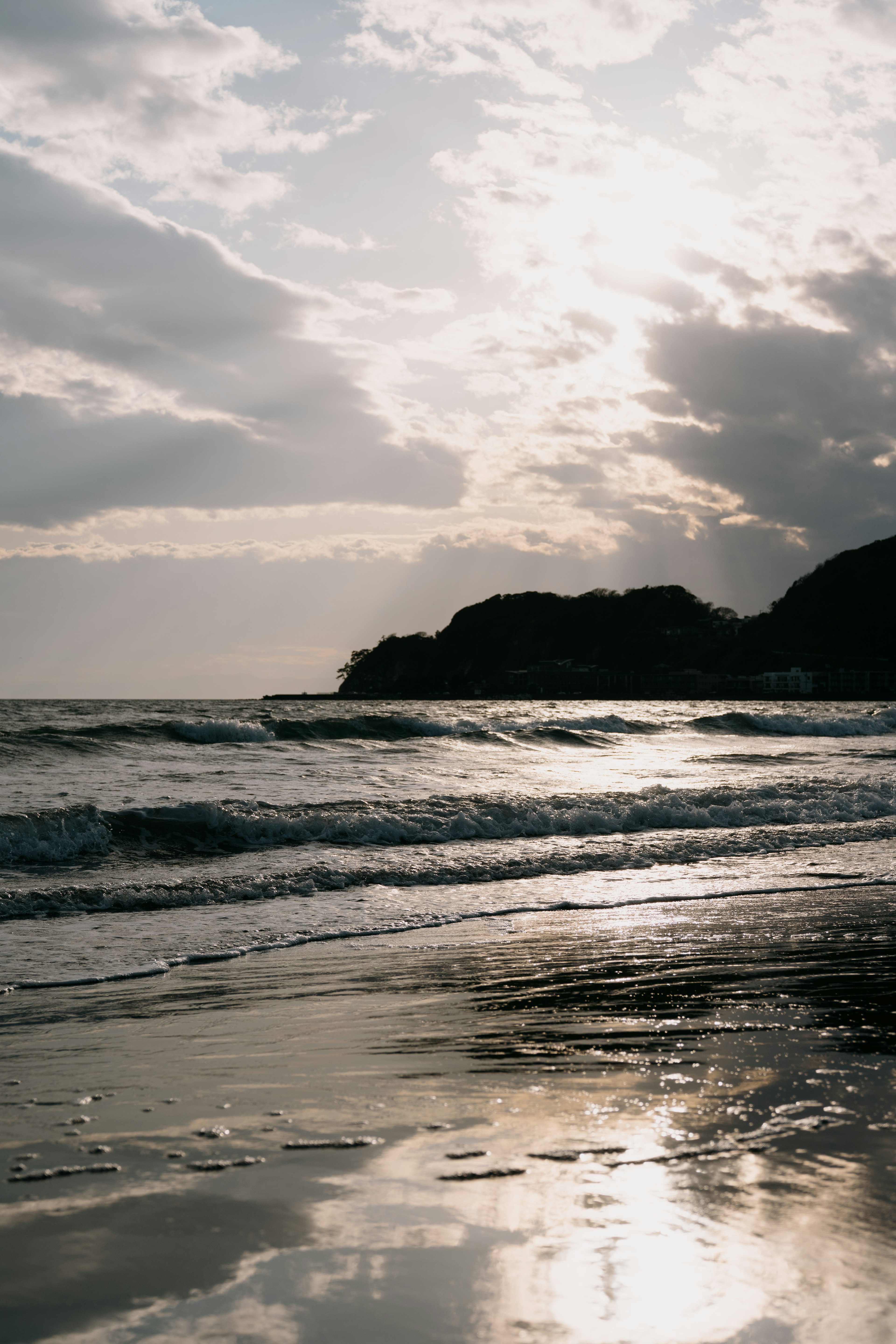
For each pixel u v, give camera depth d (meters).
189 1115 4.18
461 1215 3.07
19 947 8.38
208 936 8.92
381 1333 2.36
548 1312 2.47
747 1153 3.65
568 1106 4.26
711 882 12.10
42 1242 2.89
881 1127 3.95
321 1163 3.57
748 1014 6.14
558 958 8.10
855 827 16.50
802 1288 2.60
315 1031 5.80
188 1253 2.81
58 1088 4.61
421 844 14.23
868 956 8.11
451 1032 5.75
